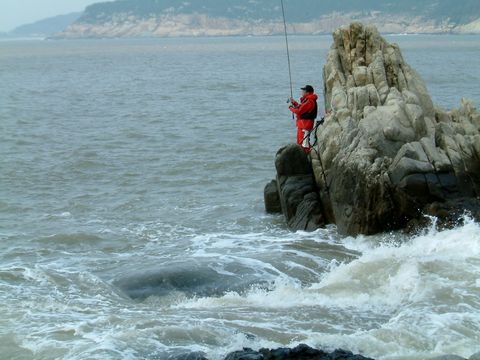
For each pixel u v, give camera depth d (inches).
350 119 714.2
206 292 555.5
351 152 688.4
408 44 6604.3
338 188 696.4
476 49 5172.2
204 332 458.9
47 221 791.1
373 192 663.1
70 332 468.1
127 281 576.1
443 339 445.1
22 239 722.2
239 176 1006.4
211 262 613.3
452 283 529.0
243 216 790.5
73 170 1056.8
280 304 516.7
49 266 626.5
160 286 564.7
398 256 587.8
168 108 1834.4
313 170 737.0
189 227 759.1
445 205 653.3
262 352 420.5
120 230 750.5
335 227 709.3
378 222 668.1
